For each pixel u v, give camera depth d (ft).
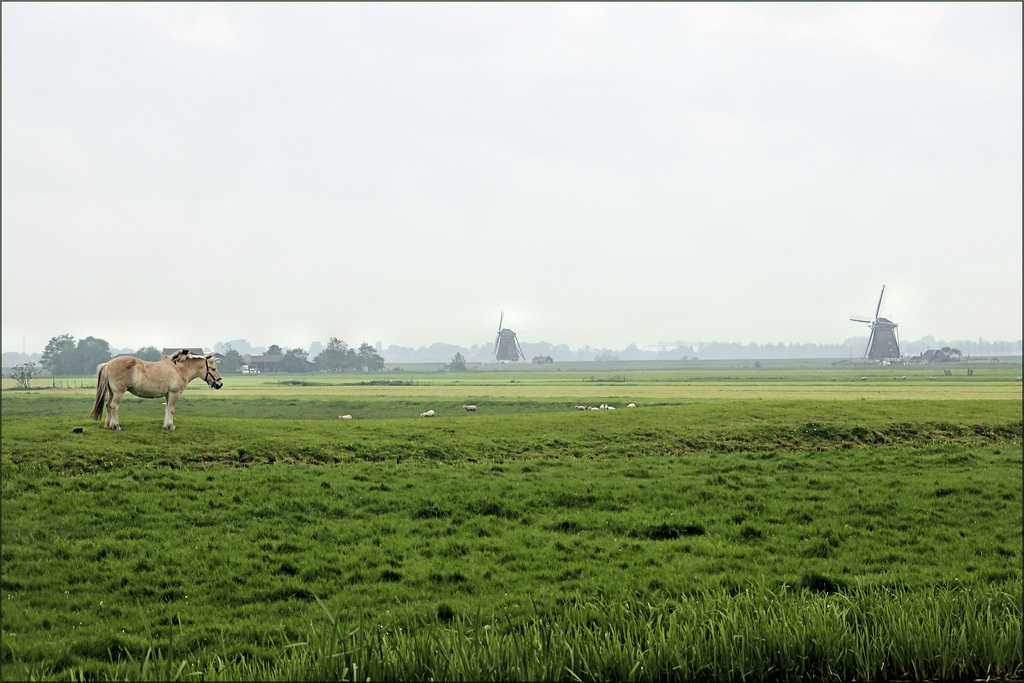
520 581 50.72
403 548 58.85
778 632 31.91
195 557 54.49
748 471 94.99
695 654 30.42
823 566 54.03
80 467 80.48
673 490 81.82
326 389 400.06
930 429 128.06
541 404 249.75
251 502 71.20
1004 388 326.44
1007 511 71.77
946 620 32.37
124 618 42.47
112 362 96.43
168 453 89.30
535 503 75.41
